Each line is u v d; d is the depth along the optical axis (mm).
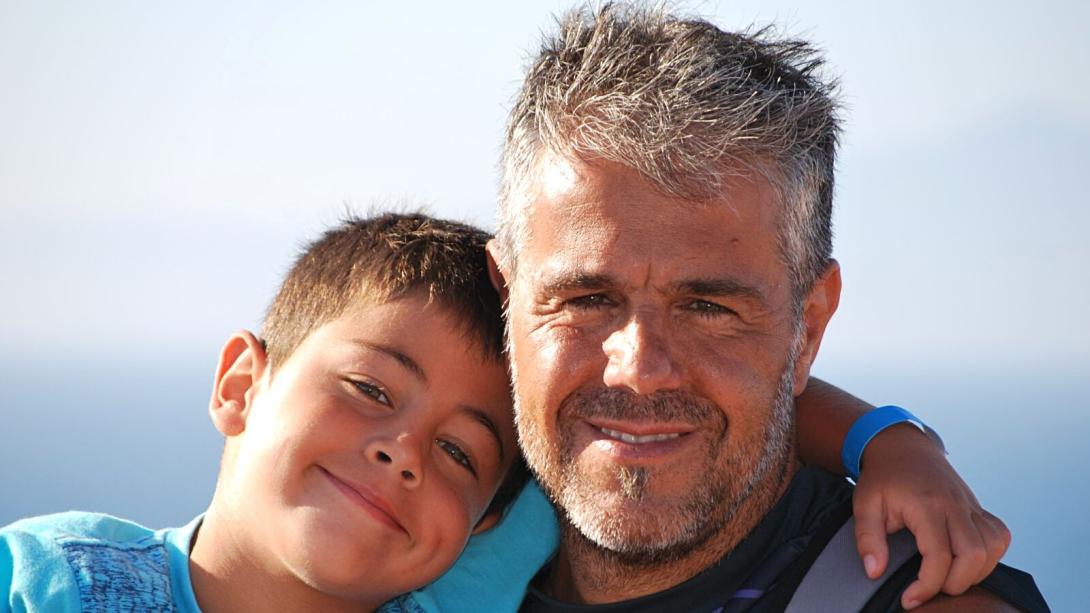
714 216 2027
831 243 2305
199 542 2439
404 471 2342
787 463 2334
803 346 2250
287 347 2508
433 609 2443
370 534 2316
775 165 2090
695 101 2035
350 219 2787
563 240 2074
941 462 2191
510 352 2289
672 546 2117
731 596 2178
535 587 2537
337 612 2471
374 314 2447
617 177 2037
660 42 2141
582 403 2104
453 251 2604
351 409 2371
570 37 2213
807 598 2041
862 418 2369
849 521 2174
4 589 2168
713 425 2066
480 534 2578
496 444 2498
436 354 2424
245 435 2463
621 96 2049
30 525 2352
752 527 2234
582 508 2113
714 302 2051
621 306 2078
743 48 2203
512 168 2230
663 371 2008
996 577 2045
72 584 2150
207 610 2355
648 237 2016
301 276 2607
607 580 2273
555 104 2113
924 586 1937
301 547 2309
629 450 2062
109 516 2482
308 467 2354
